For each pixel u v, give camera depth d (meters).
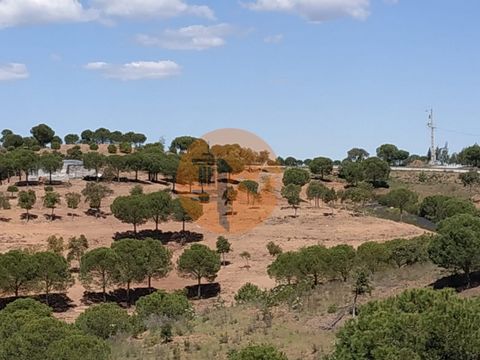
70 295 62.88
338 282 45.06
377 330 19.12
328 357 22.30
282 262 50.59
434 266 45.34
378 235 84.31
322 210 101.19
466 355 18.41
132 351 29.78
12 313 35.41
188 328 34.22
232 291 62.50
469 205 89.69
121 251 61.09
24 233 81.25
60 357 25.66
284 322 33.19
